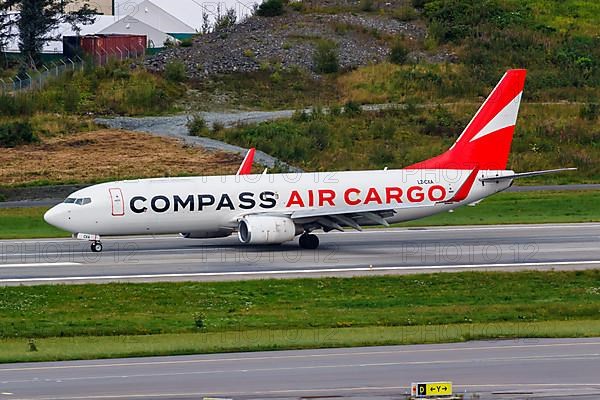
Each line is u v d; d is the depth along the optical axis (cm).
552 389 12288
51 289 19350
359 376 13000
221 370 13400
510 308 17862
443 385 11994
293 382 12712
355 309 17962
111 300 18562
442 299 18838
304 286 19738
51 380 12912
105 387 12519
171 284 19762
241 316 17350
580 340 15175
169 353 14475
